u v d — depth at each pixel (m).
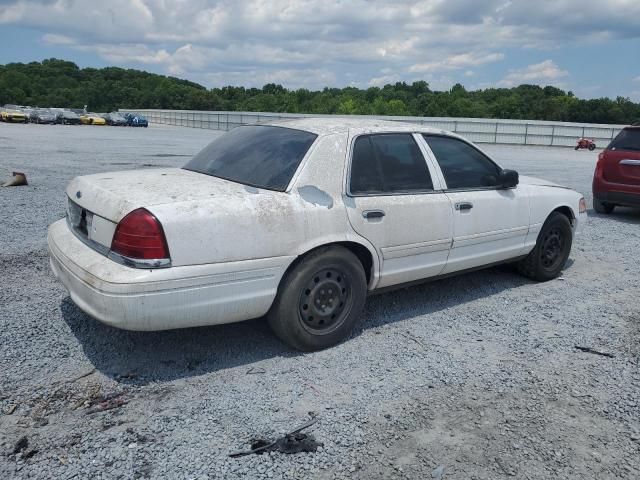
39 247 6.14
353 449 2.88
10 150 18.39
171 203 3.32
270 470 2.68
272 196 3.67
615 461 2.87
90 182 3.84
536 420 3.22
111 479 2.58
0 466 2.63
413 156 4.57
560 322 4.77
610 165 9.85
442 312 4.90
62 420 3.02
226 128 59.94
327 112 93.62
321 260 3.82
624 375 3.81
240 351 3.94
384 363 3.85
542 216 5.64
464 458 2.84
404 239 4.33
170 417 3.09
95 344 3.90
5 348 3.74
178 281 3.25
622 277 6.22
